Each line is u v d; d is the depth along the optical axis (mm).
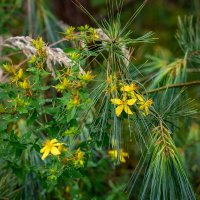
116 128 646
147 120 688
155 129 661
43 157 633
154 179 637
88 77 639
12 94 661
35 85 656
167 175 640
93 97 658
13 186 828
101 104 654
